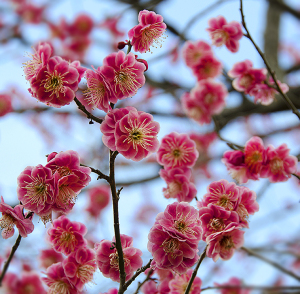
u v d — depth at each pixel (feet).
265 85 2.65
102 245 2.30
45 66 2.26
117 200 2.22
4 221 2.27
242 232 2.29
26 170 2.26
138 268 2.30
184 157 2.55
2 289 2.56
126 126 2.26
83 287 2.31
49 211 2.24
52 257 2.77
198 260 2.26
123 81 2.27
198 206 2.34
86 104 2.29
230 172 2.51
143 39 2.33
